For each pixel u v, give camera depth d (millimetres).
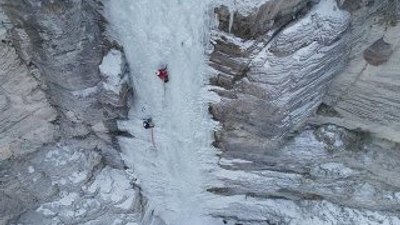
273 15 8609
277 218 14906
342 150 12086
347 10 8656
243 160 12930
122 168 13781
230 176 13609
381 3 8578
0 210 12828
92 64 10406
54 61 9930
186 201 14789
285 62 9203
